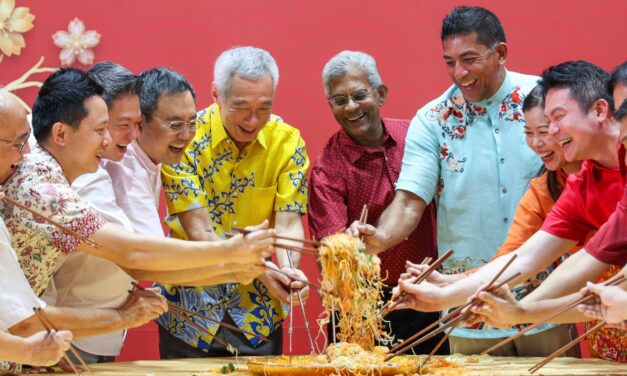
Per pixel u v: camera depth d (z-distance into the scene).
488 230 4.30
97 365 3.58
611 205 3.60
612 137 3.54
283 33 5.60
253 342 4.29
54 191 3.29
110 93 3.71
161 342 4.33
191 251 3.32
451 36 4.26
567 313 3.36
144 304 3.36
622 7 5.61
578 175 3.72
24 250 3.28
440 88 5.63
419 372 3.22
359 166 4.63
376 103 4.54
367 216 4.62
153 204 4.01
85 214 3.32
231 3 5.59
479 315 3.46
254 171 4.38
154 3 5.58
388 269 4.62
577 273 3.50
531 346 4.07
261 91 4.16
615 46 5.61
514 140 4.29
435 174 4.40
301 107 5.60
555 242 3.77
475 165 4.32
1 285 3.02
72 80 3.40
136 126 3.84
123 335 3.95
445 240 4.40
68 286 3.69
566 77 3.60
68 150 3.40
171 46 5.57
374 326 3.67
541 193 4.04
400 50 5.61
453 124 4.39
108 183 3.75
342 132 4.66
